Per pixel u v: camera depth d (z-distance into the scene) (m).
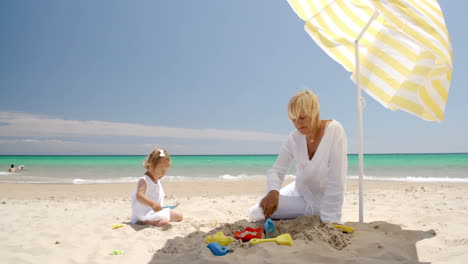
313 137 2.90
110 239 2.90
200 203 5.25
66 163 30.56
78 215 4.30
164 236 2.96
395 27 2.60
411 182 9.98
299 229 2.70
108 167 23.50
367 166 22.38
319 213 3.06
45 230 3.34
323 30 3.50
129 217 4.14
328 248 2.23
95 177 14.98
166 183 10.39
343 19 3.55
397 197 5.59
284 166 3.16
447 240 2.49
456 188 7.33
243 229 2.96
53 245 2.76
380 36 3.40
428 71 3.03
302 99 2.63
